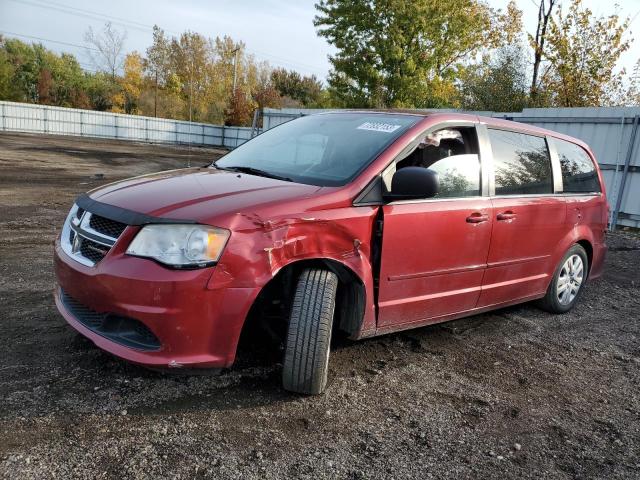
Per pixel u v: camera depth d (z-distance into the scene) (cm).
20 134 3509
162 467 240
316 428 285
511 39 2964
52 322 390
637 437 315
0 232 717
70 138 3650
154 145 3934
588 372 404
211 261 271
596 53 2019
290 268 317
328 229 307
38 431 257
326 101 3469
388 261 340
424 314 380
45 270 534
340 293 347
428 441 286
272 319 355
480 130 420
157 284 265
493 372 384
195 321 271
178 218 275
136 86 5516
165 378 319
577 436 310
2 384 296
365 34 2758
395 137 364
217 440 265
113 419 273
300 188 320
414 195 318
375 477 251
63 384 302
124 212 286
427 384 353
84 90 5744
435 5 2642
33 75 5928
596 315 552
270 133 448
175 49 5469
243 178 343
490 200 410
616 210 1201
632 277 756
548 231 475
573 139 543
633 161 1170
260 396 311
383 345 409
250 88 6012
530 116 1338
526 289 473
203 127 4634
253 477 240
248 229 281
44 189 1213
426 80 2842
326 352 307
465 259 393
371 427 293
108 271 273
